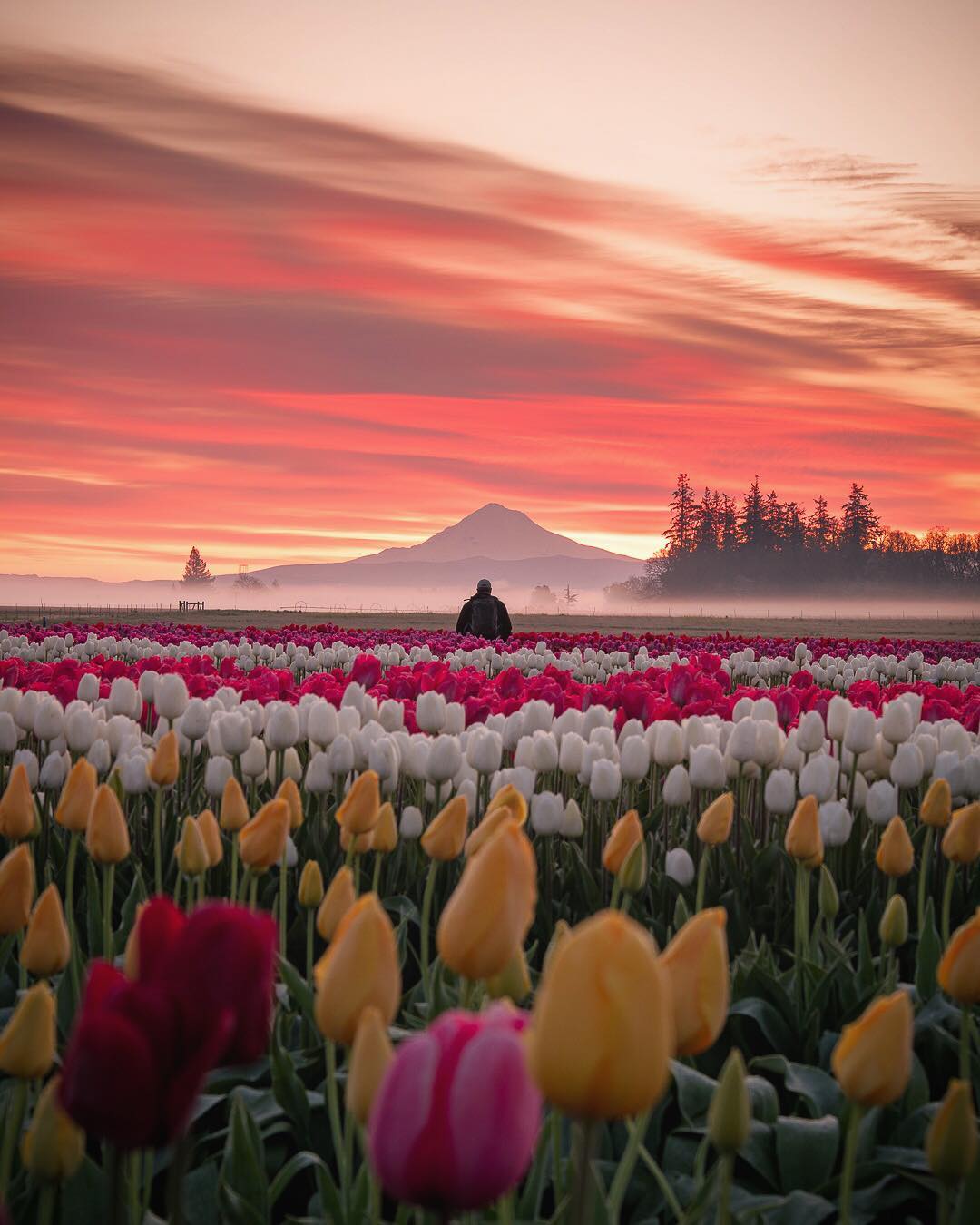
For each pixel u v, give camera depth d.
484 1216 3.11
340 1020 2.34
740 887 6.31
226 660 13.02
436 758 5.98
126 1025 1.88
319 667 18.92
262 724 7.73
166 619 67.75
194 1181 3.44
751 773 7.21
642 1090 1.77
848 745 6.96
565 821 5.92
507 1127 1.73
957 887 6.44
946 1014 4.39
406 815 5.97
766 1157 3.64
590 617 107.94
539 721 7.77
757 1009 4.43
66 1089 1.93
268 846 3.83
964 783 6.64
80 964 4.48
